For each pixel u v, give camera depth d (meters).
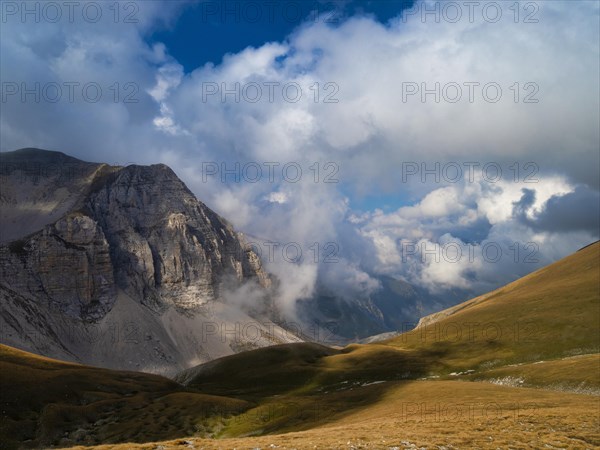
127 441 108.69
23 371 145.38
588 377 103.38
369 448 41.03
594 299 182.00
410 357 187.62
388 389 110.62
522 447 44.31
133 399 133.88
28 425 117.19
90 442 110.81
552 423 56.31
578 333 160.00
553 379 110.38
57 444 110.56
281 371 199.50
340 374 183.75
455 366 165.00
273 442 45.44
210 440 48.16
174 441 46.03
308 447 41.31
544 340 163.12
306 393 169.88
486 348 174.12
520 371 125.44
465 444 44.41
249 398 140.25
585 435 50.81
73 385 147.12
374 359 195.75
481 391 94.00
